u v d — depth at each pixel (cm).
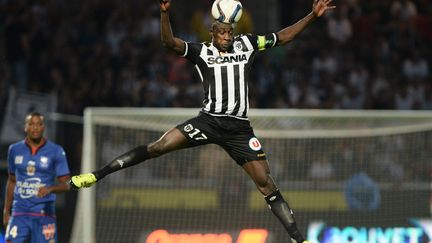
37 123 3194
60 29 5747
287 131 4128
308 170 4150
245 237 4072
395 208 4156
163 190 4072
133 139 4059
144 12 5984
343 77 5875
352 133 4150
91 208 3828
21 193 3219
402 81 5916
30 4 5862
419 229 4144
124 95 5369
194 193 4088
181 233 4066
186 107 5319
